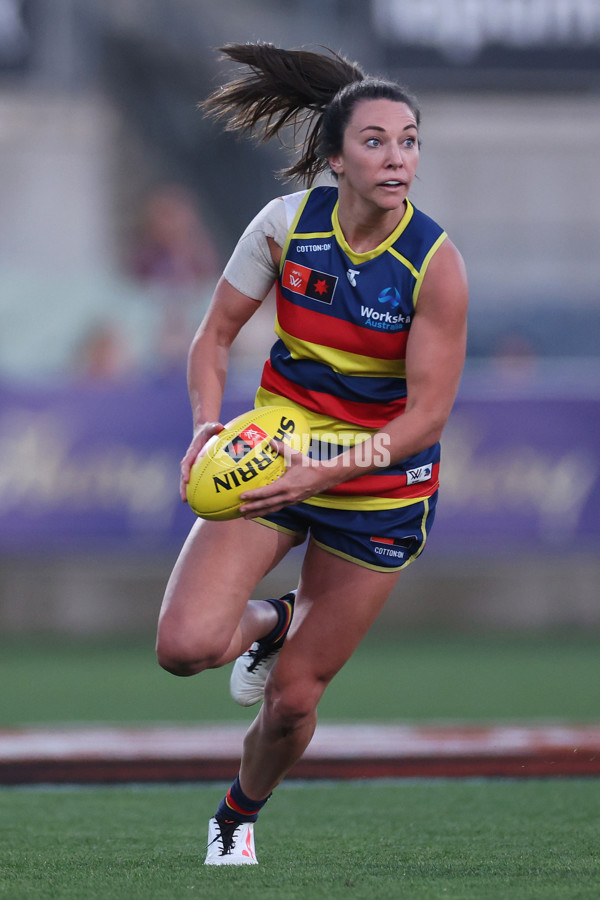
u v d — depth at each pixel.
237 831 10.70
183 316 37.56
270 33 43.50
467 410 34.12
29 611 35.31
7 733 17.00
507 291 39.66
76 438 33.88
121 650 33.56
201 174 43.75
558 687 26.12
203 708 23.81
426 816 13.34
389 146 9.37
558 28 42.84
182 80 43.94
